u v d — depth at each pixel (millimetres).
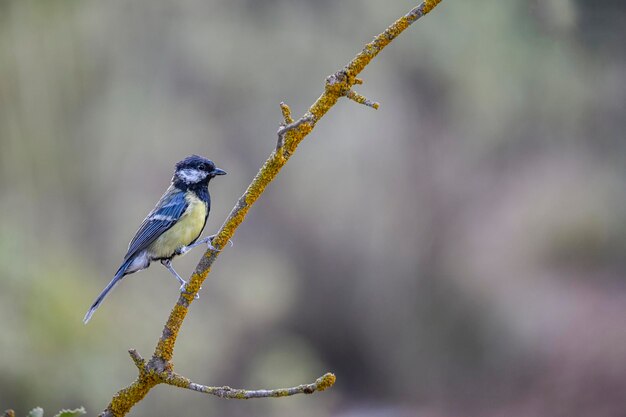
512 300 17484
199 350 15305
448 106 18250
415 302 18641
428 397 17766
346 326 18812
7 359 12250
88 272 14609
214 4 18156
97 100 15992
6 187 14219
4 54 14062
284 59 18438
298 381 17047
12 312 12641
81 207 15312
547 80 14984
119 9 16703
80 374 12836
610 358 15156
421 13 3658
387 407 17656
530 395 16000
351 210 18625
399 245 18750
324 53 18516
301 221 18562
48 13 14516
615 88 14727
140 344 13914
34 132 14469
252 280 17328
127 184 16203
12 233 13414
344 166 18562
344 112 18641
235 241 17844
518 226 17969
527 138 17703
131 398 3492
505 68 15789
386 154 18719
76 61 15141
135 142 16531
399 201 18812
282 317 18172
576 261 17297
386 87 18625
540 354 16438
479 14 15914
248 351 16953
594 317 16062
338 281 18781
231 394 3301
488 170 18922
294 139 3590
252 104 18406
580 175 17312
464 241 18609
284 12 18469
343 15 18484
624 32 11781
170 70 17625
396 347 18594
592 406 14719
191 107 17766
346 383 18531
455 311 18172
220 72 18141
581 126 16281
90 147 15664
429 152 18938
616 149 16375
